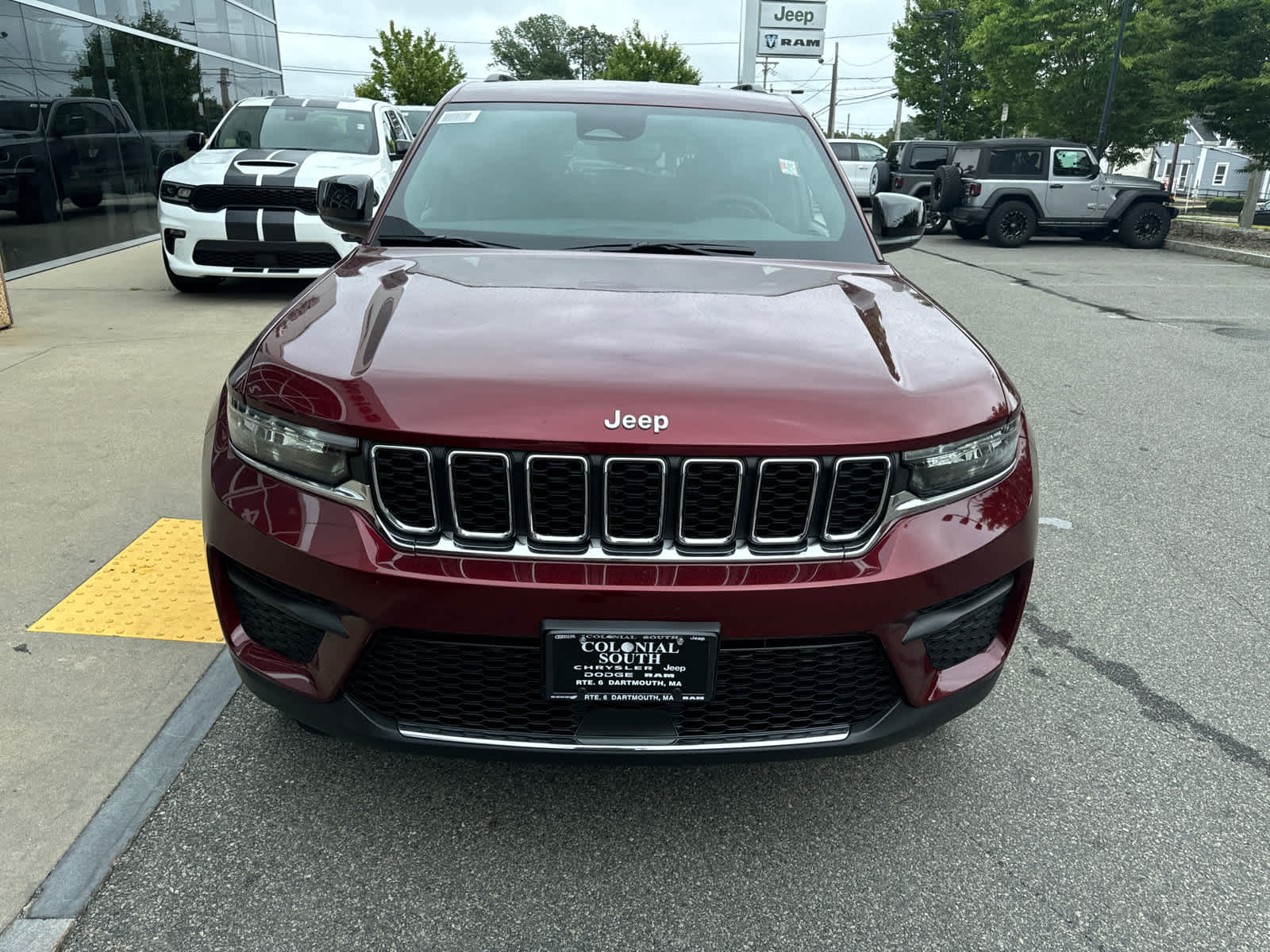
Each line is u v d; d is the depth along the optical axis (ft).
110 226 36.45
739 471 5.72
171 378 18.24
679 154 10.21
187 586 10.43
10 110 29.48
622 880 6.66
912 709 6.46
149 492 12.88
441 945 6.07
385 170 27.50
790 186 10.02
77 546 11.29
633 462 5.68
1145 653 9.96
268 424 6.25
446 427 5.65
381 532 5.89
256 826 7.04
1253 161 55.42
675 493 5.76
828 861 6.91
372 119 29.81
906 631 6.15
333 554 5.89
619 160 10.06
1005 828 7.30
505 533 5.81
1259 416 18.79
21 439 14.78
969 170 53.62
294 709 6.41
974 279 38.27
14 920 6.10
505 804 7.38
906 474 6.08
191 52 44.14
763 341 6.63
